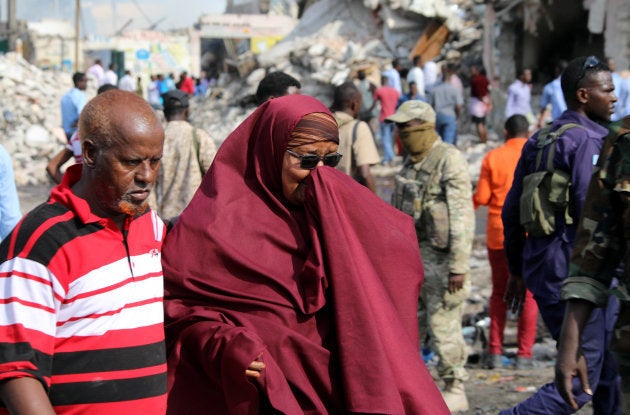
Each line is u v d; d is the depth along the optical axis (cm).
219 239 287
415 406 273
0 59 2453
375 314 278
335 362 278
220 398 280
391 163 1767
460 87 1822
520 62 2111
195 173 577
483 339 726
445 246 554
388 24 2534
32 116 2167
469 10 2544
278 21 4759
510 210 477
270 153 299
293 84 521
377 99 1770
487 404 576
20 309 223
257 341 263
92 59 5319
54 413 223
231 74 3095
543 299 450
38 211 234
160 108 2984
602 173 317
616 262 321
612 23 1677
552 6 1952
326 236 281
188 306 288
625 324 310
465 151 1791
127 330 240
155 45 5559
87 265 232
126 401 238
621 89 1300
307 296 282
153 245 254
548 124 463
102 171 235
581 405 429
